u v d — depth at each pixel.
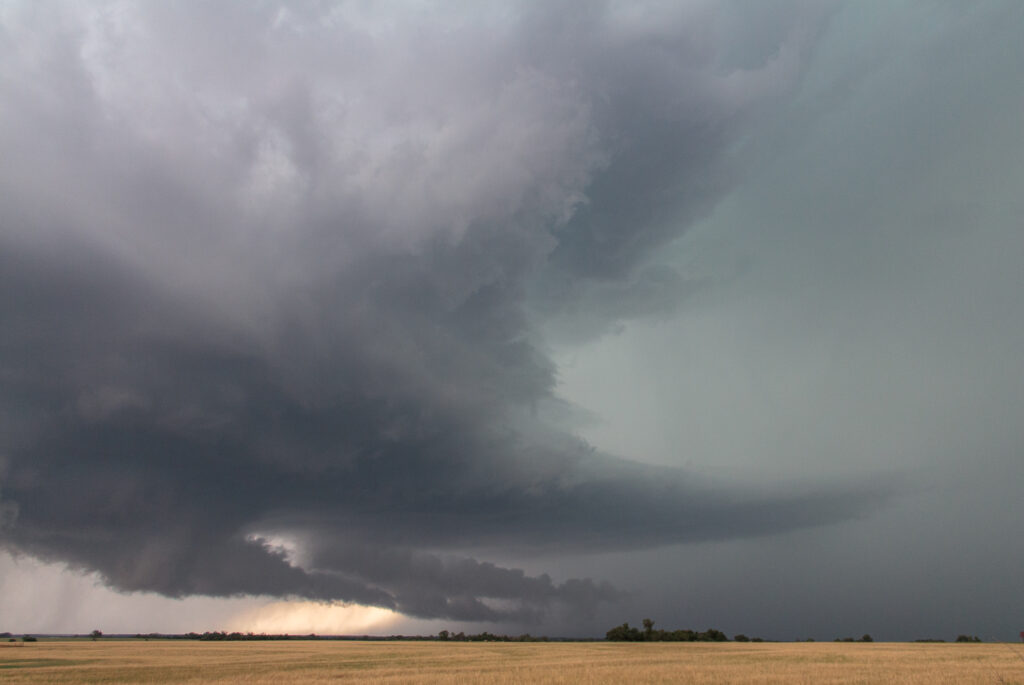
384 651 93.00
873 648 91.88
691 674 45.41
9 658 77.69
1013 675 43.72
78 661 71.00
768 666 52.84
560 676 44.53
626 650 89.19
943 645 105.25
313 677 47.62
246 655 83.38
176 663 66.62
